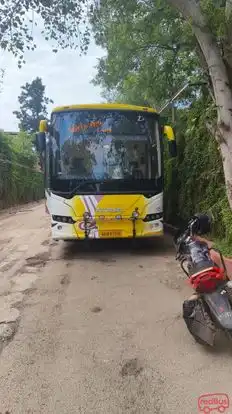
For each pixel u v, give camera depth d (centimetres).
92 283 690
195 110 1070
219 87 649
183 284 659
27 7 812
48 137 916
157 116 937
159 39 1049
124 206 885
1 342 455
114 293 627
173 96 1226
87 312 546
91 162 897
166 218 1366
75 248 1039
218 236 833
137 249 996
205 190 963
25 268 831
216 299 387
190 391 342
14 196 3416
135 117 924
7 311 560
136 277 719
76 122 911
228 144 648
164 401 329
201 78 1080
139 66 1326
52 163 900
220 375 366
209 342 404
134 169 901
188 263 447
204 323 409
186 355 408
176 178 1251
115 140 910
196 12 647
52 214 897
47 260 906
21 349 434
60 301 598
